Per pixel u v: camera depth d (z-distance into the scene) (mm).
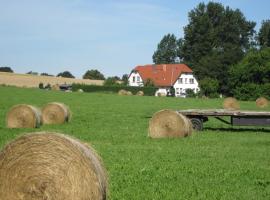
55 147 9273
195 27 141000
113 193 12086
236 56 125062
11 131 26250
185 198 11758
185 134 24859
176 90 135625
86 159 9281
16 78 127438
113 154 18641
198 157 18250
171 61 182000
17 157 9281
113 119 36656
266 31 146750
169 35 182250
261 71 98625
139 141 23234
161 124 24781
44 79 132375
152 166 16031
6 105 47375
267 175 14898
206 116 29688
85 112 43688
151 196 11867
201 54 139750
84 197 9219
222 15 146500
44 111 32219
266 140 24641
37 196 9203
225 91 121188
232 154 19281
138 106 55625
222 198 11828
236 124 29172
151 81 127875
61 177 9203
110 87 112062
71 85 115250
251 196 12117
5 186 9281
